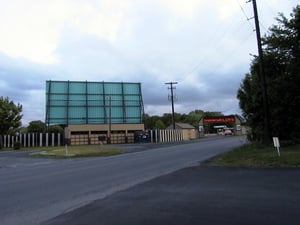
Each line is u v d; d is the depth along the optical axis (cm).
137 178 1333
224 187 1037
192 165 1728
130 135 6650
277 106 2444
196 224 652
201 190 1003
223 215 709
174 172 1460
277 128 2491
